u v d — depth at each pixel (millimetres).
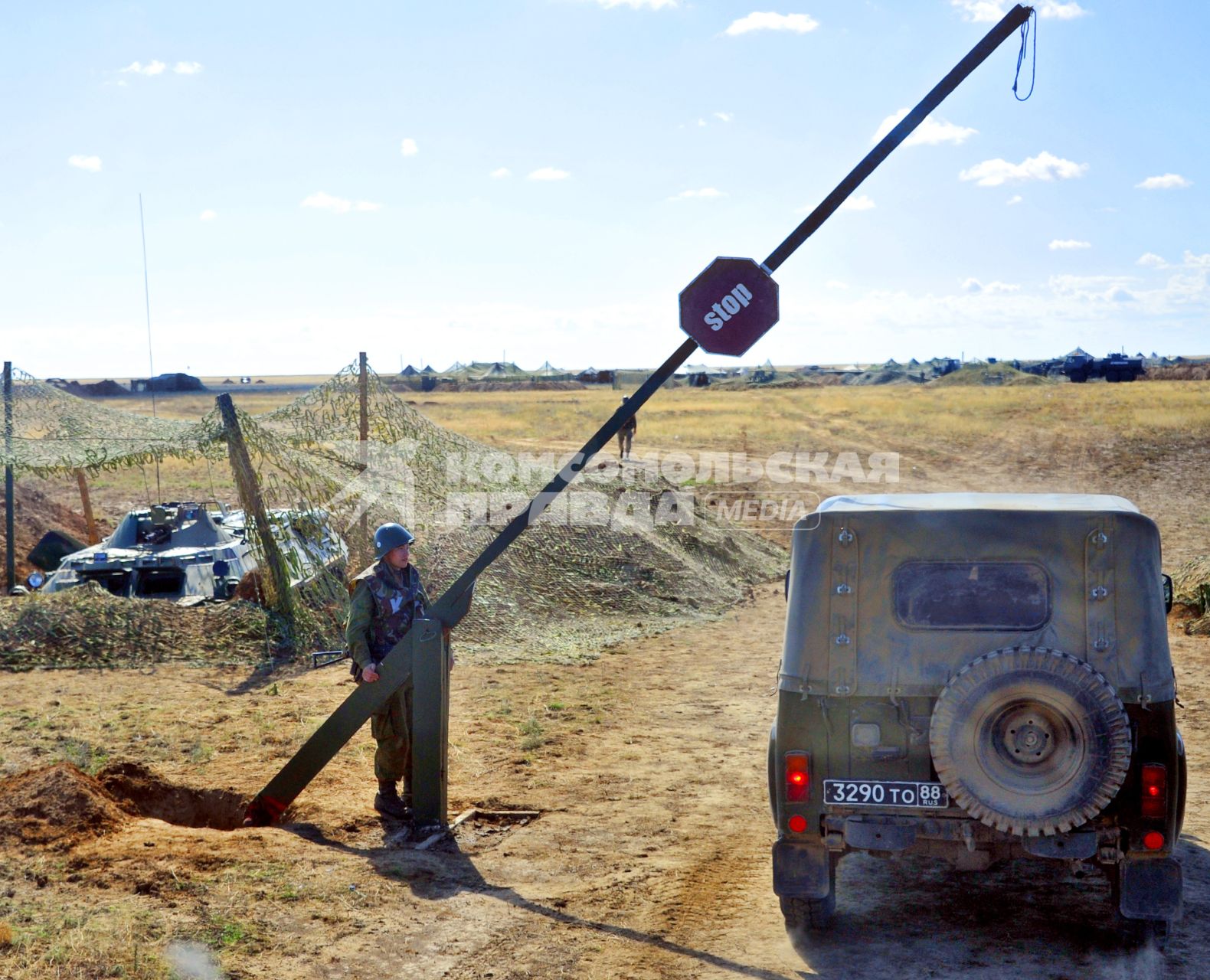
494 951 5184
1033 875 6301
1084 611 5031
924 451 35531
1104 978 4938
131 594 13359
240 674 11281
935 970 5047
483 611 13367
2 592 15992
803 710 5195
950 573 5137
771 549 20656
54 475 18359
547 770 8219
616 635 13469
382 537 7027
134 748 8500
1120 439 35156
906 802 5043
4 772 7836
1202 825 6992
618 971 5020
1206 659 11812
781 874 5211
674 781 8000
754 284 6051
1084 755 4664
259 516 12914
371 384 16359
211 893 5535
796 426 45188
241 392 121375
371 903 5637
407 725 6996
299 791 6930
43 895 5406
